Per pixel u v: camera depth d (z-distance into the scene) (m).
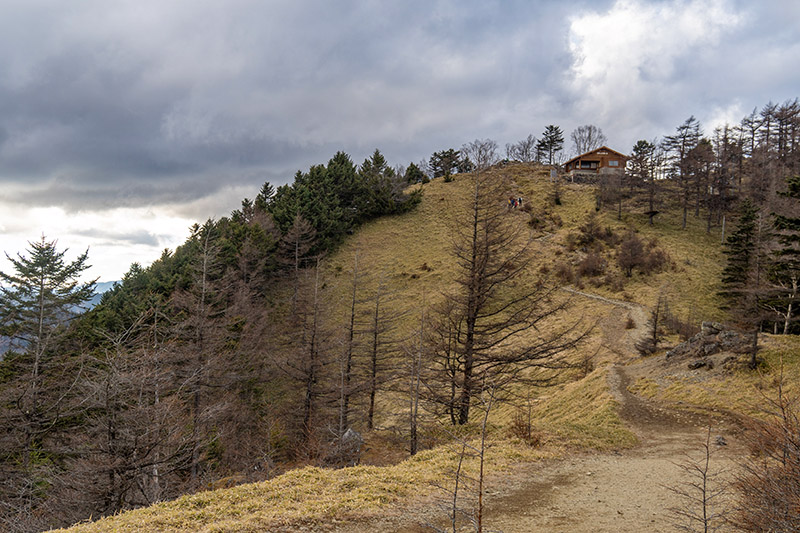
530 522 10.19
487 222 23.41
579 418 27.22
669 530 9.58
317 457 22.33
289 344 38.88
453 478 12.87
